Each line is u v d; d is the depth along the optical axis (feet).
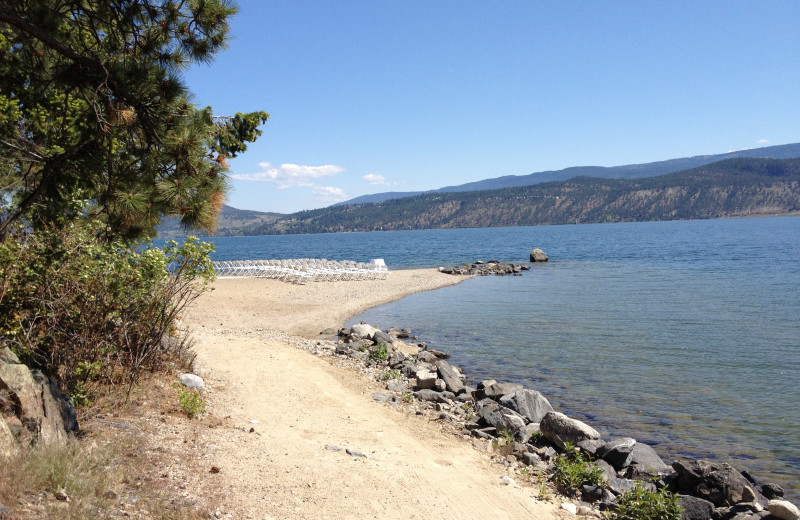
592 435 28.89
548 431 29.71
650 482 25.66
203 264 29.43
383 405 34.12
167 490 16.62
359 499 19.29
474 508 20.17
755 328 69.00
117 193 21.57
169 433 22.13
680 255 210.79
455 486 22.00
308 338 61.87
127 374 26.84
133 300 27.04
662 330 68.64
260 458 21.65
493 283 129.08
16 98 21.59
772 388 43.68
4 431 14.60
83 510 13.39
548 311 85.25
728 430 34.73
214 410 27.61
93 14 20.80
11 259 19.83
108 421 21.45
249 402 30.50
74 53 19.56
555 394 42.57
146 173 21.49
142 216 21.33
